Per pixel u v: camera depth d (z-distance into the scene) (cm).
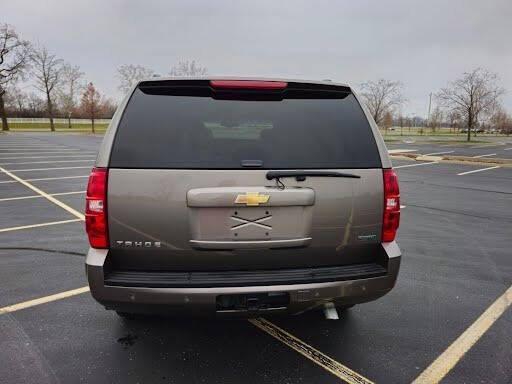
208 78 256
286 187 239
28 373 262
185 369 268
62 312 346
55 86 6675
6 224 641
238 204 235
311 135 253
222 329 321
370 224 256
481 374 269
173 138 241
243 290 234
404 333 321
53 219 677
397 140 3909
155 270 242
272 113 256
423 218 719
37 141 3136
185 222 235
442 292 401
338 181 246
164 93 255
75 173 1309
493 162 1811
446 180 1238
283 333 317
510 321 344
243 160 238
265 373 266
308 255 250
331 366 275
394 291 402
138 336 309
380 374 267
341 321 338
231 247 239
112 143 237
